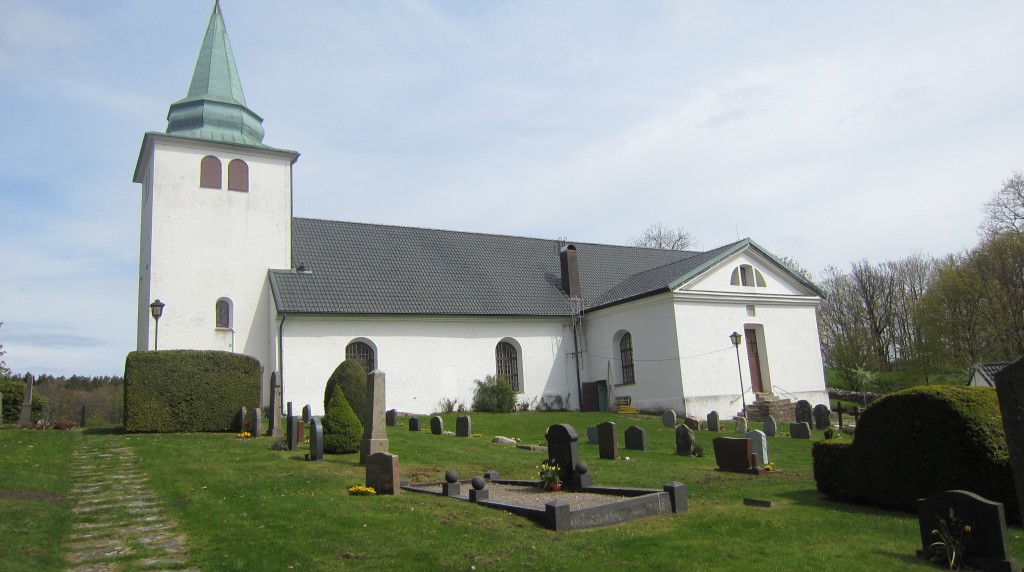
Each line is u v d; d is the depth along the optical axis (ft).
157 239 90.58
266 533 30.45
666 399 99.66
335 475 44.83
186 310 90.58
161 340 88.53
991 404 35.40
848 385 148.36
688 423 86.63
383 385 51.44
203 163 94.99
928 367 151.64
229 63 104.01
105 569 25.99
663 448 67.67
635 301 104.47
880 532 31.60
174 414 69.97
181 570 25.79
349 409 56.90
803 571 25.48
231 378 72.90
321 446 51.37
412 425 77.15
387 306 96.94
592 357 112.37
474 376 102.78
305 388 90.17
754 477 49.93
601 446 59.16
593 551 27.94
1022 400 26.50
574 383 110.93
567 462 42.60
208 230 93.66
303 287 94.73
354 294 96.94
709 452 65.67
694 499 40.83
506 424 85.76
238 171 97.04
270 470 46.68
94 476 45.65
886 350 202.69
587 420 91.45
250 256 95.71
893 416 37.40
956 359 149.59
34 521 31.73
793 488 44.80
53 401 175.52
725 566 26.07
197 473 45.52
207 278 92.43
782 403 103.96
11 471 44.27
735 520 33.60
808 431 77.82
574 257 117.08
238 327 92.94
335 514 33.50
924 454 35.86
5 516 31.96
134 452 55.57
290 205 99.96
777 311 110.93
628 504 34.04
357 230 111.34
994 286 141.49
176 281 90.68
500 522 32.63
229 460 51.08
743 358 105.70
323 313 91.50
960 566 25.53
